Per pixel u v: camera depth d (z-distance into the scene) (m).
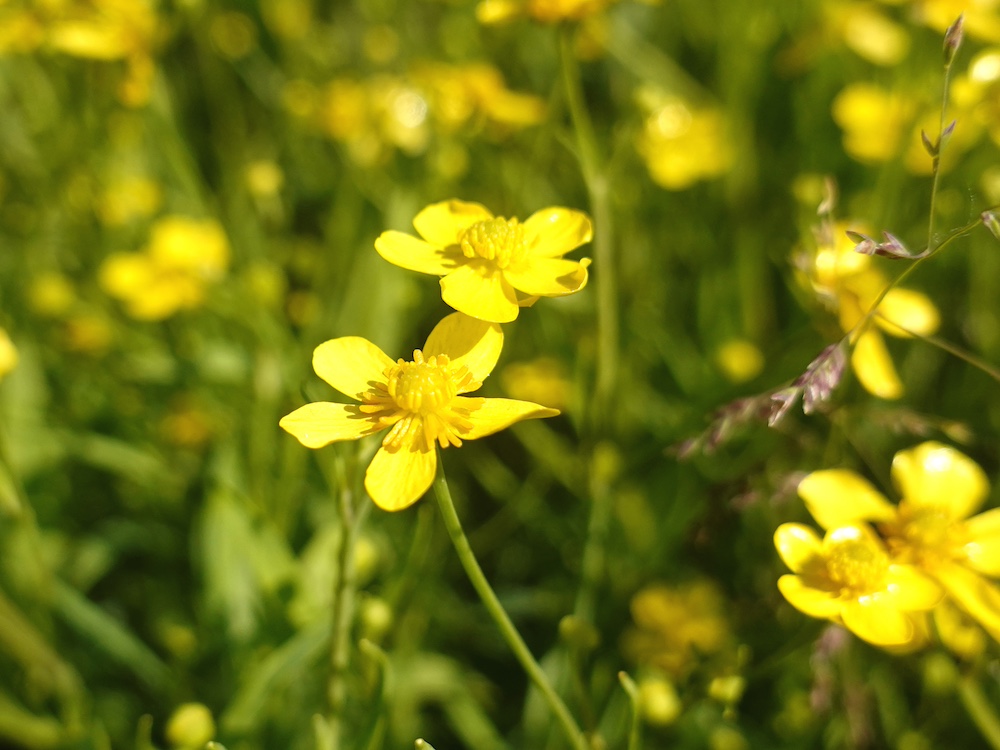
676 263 0.27
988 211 0.13
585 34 0.25
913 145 0.22
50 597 0.19
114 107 0.25
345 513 0.14
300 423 0.13
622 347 0.23
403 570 0.16
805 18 0.30
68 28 0.22
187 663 0.19
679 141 0.26
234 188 0.28
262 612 0.18
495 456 0.24
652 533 0.21
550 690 0.14
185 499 0.22
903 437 0.21
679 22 0.33
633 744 0.14
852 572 0.14
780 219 0.27
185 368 0.23
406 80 0.29
